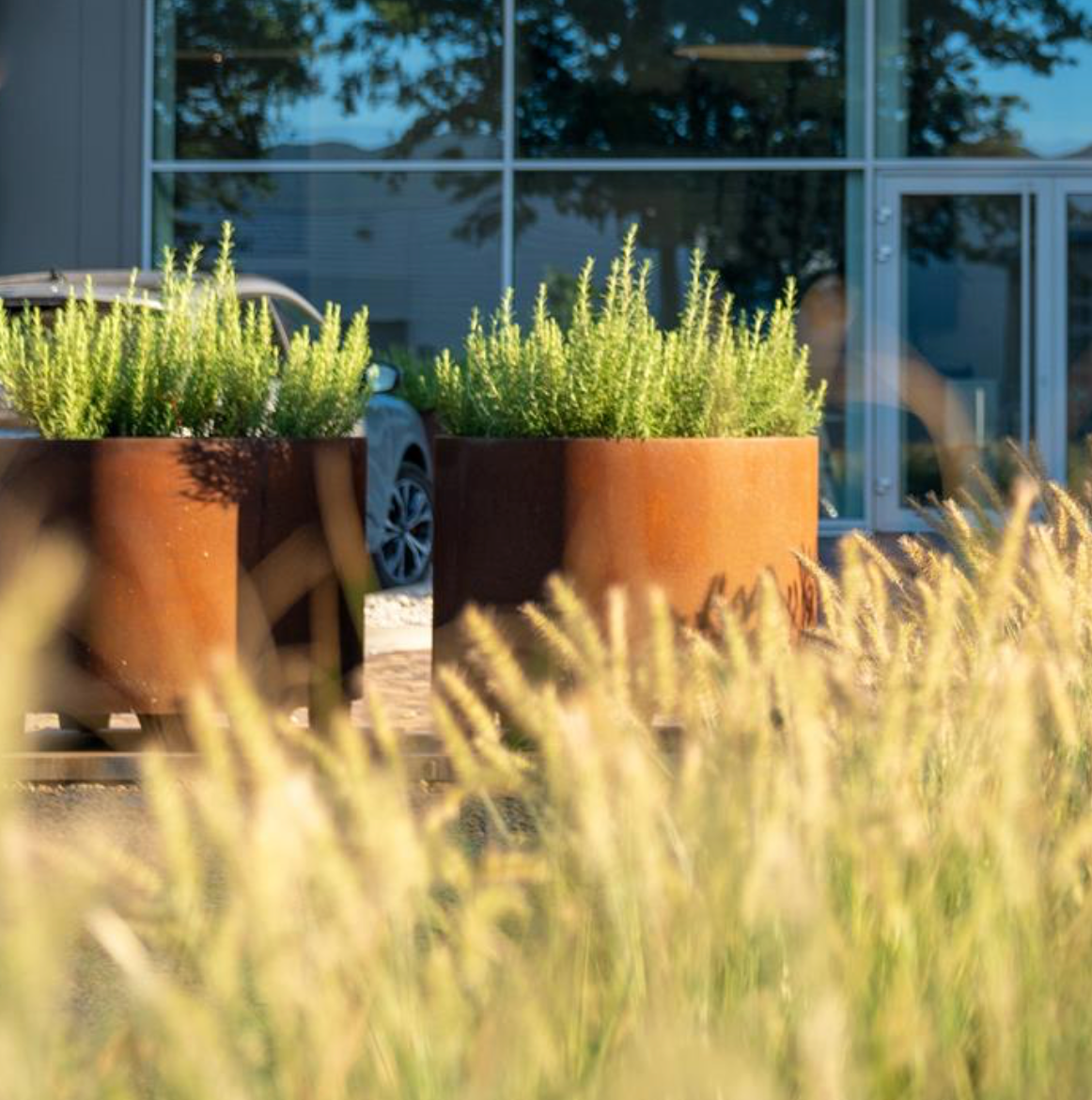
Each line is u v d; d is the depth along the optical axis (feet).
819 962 6.86
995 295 58.65
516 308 58.75
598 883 7.79
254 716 7.42
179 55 59.26
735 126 58.49
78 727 25.04
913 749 9.37
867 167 58.34
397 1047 6.54
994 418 58.65
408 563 45.80
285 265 59.31
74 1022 6.88
